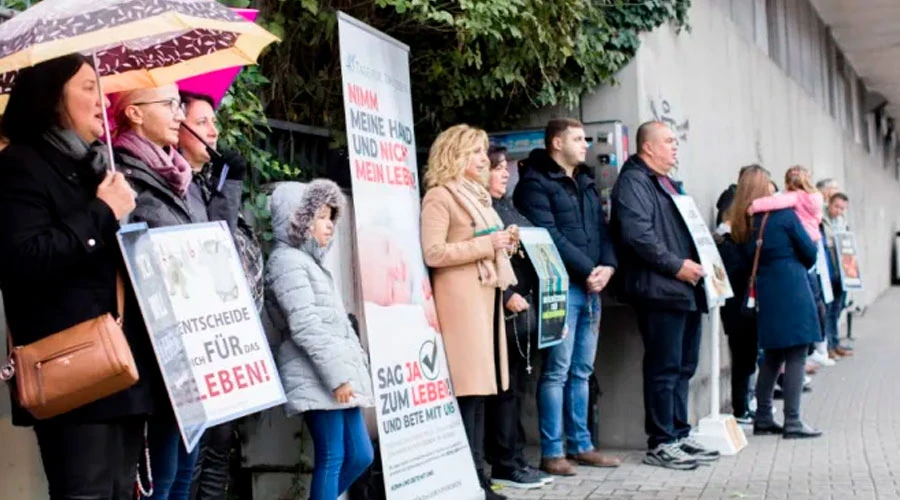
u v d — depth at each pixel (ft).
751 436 28.55
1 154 10.41
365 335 18.43
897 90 104.17
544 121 26.35
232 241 13.15
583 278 22.82
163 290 11.28
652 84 27.94
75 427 10.42
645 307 23.81
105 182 10.50
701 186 33.42
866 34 77.82
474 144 19.12
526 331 20.34
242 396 12.64
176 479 13.21
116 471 10.76
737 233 28.02
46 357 10.09
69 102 10.60
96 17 10.54
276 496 17.99
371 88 17.79
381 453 16.63
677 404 24.75
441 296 18.97
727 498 20.92
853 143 85.25
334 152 20.20
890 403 34.78
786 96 53.47
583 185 23.44
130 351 10.40
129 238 10.87
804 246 26.99
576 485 21.98
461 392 18.72
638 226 23.15
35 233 10.02
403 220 18.30
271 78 20.18
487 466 24.04
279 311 15.21
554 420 22.93
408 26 21.07
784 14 55.77
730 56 39.11
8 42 10.50
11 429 12.57
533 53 22.35
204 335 12.40
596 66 25.86
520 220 21.45
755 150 43.62
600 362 26.71
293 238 15.21
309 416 15.51
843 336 60.85
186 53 13.57
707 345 30.94
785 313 27.22
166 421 11.75
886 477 22.97
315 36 19.75
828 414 32.53
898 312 79.00
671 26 30.07
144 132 12.87
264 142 18.69
